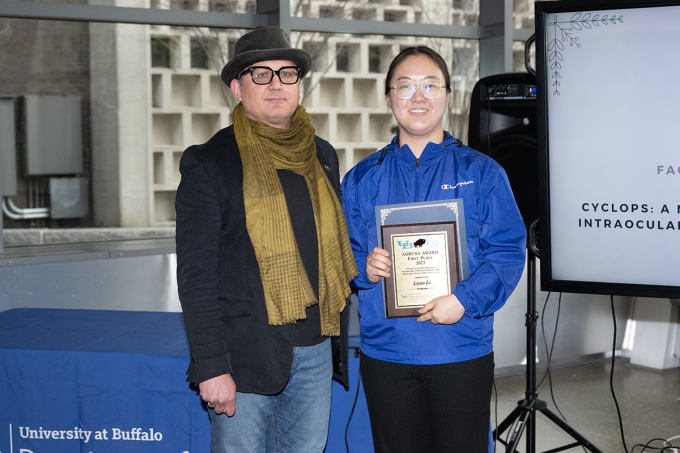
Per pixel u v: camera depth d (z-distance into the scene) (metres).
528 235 2.31
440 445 1.65
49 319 2.31
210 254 1.44
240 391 1.47
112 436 1.93
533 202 2.61
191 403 1.89
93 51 3.28
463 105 4.12
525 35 4.07
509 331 3.79
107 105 3.34
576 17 1.88
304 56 1.54
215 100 3.56
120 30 3.31
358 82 3.84
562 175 1.94
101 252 3.03
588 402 3.37
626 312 4.13
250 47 1.52
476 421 1.64
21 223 3.23
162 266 3.16
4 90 3.13
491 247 1.66
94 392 1.92
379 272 1.63
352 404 1.99
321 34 3.72
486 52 4.08
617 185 1.88
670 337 3.91
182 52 3.45
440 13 4.01
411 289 1.65
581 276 1.94
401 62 1.68
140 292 3.12
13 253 2.99
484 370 1.65
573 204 1.93
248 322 1.47
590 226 1.92
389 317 1.66
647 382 3.69
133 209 3.46
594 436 2.92
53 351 1.92
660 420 3.11
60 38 3.21
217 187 1.47
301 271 1.49
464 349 1.63
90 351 1.92
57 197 3.29
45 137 3.23
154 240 3.46
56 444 1.95
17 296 2.83
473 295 1.58
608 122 1.87
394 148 1.74
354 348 2.02
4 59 3.11
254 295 1.47
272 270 1.45
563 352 3.95
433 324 1.64
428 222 1.65
